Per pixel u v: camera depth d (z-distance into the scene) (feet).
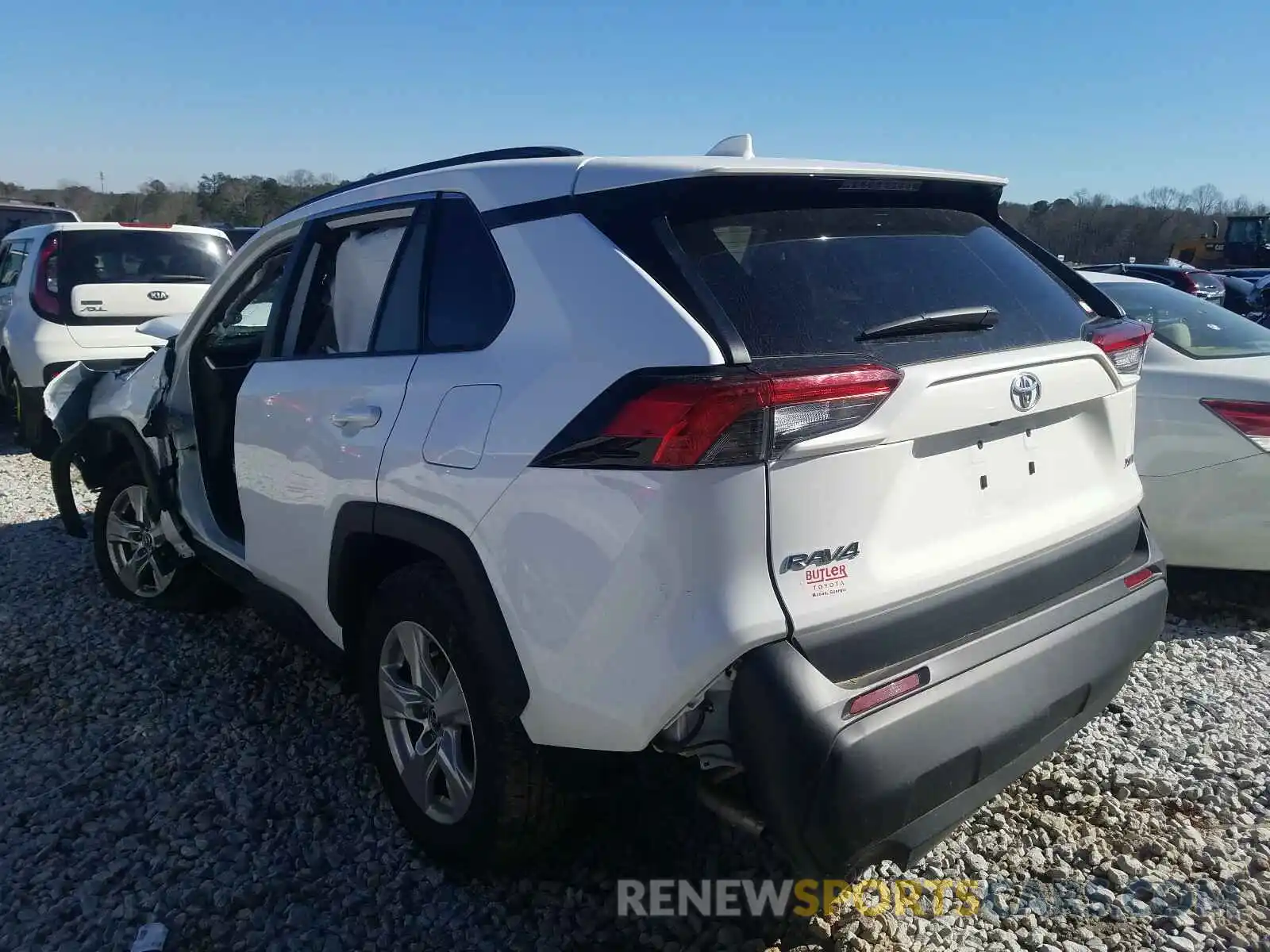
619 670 6.98
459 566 8.07
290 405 10.37
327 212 10.89
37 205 54.03
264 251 12.27
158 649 14.14
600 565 7.01
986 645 7.60
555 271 7.82
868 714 6.75
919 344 7.51
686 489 6.61
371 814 10.23
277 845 9.71
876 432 6.93
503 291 8.27
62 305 26.12
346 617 10.04
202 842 9.70
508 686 7.79
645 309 7.11
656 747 7.15
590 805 9.28
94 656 13.91
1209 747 11.50
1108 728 11.92
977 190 9.33
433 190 9.41
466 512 7.95
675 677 6.72
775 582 6.69
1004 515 8.06
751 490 6.59
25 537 19.30
